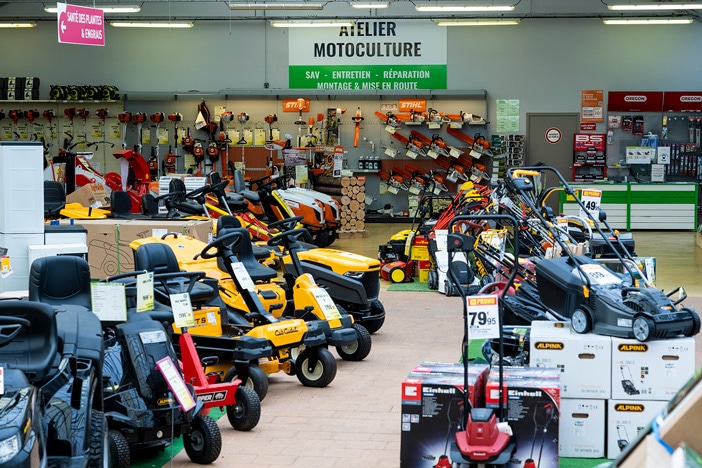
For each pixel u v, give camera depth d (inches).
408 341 345.4
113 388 198.7
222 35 838.5
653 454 88.7
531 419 179.5
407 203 839.1
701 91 806.5
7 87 813.9
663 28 807.7
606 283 225.1
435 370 191.8
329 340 278.1
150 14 831.1
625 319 211.0
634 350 206.7
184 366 212.8
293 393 270.2
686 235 750.5
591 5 812.0
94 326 180.7
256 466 205.0
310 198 612.7
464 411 174.6
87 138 823.1
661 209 781.9
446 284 448.5
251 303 269.4
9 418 132.5
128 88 844.0
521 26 822.5
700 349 316.8
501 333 177.2
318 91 819.4
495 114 829.8
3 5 830.5
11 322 163.2
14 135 823.1
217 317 261.6
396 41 832.3
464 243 180.5
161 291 247.9
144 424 191.8
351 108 830.5
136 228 371.6
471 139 817.5
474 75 829.8
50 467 148.3
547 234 337.7
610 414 208.2
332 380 281.3
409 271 500.4
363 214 708.7
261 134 816.9
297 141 817.5
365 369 301.0
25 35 839.7
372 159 824.9
